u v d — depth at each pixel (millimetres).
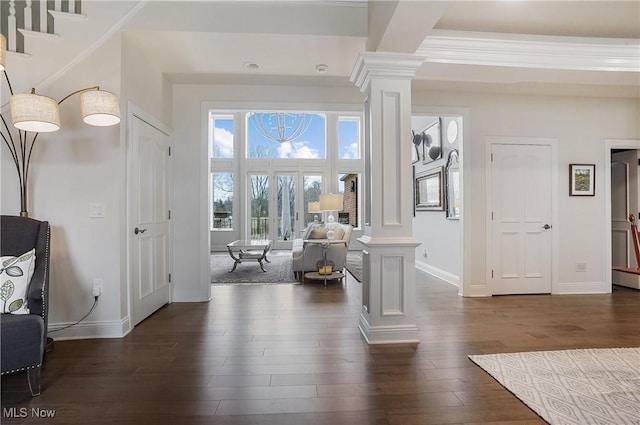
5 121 2514
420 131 5809
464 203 4027
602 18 2773
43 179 2576
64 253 2604
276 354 2332
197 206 3828
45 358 2262
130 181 2812
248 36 2746
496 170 4078
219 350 2400
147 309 3158
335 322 3016
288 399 1771
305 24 2734
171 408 1686
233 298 3869
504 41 3014
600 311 3371
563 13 2699
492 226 4062
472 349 2412
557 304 3631
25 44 2555
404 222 2605
